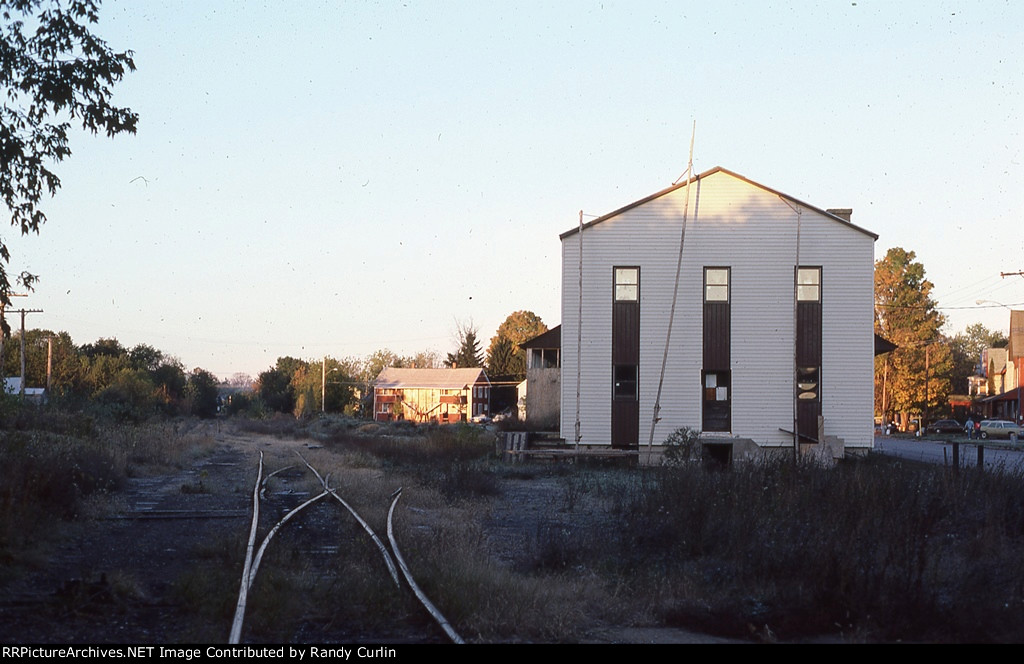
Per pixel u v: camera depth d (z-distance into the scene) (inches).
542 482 1012.5
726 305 1284.4
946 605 369.7
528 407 2237.9
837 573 384.2
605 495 810.2
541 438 1445.6
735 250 1284.4
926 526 552.1
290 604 354.6
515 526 645.3
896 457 1342.3
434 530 556.7
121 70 482.6
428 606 343.3
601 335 1298.0
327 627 333.4
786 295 1279.5
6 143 461.7
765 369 1277.1
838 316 1275.8
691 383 1283.2
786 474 719.1
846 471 785.6
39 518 524.4
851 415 1268.5
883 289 3336.6
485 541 529.0
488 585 386.0
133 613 351.6
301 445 1738.4
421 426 2490.2
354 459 1235.9
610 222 1299.2
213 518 639.8
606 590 410.0
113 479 824.9
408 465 1165.1
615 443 1288.1
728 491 616.1
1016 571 433.1
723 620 358.6
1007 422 2635.3
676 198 1291.8
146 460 1112.8
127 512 661.3
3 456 633.0
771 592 395.2
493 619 342.3
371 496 772.6
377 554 449.7
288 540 521.3
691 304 1286.9
